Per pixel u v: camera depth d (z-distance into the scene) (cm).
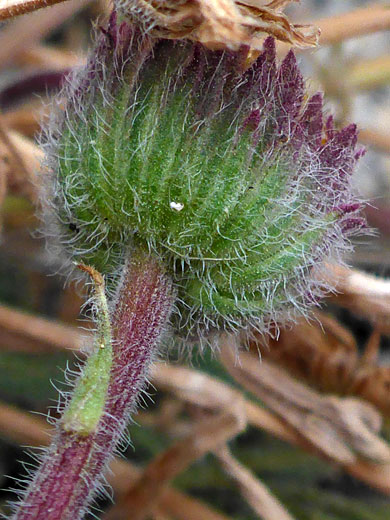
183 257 5
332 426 7
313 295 5
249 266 5
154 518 7
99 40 5
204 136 5
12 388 7
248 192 5
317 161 5
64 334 7
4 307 7
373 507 7
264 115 5
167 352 5
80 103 5
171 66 5
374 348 7
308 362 7
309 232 5
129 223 5
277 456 7
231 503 7
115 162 5
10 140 6
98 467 5
